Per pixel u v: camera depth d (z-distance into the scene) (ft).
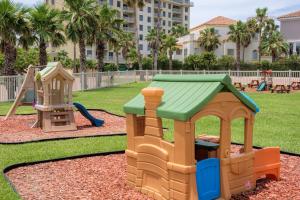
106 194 17.28
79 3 93.81
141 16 305.73
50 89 35.88
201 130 34.35
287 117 43.39
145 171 16.98
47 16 73.46
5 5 63.21
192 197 14.90
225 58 189.37
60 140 30.63
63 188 18.34
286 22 180.34
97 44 105.70
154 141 16.26
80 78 89.51
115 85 106.63
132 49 225.56
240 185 17.33
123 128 37.06
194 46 223.92
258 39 209.26
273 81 108.68
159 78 18.44
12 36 65.72
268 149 19.07
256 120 40.98
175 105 15.42
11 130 35.88
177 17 350.64
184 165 14.78
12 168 22.03
